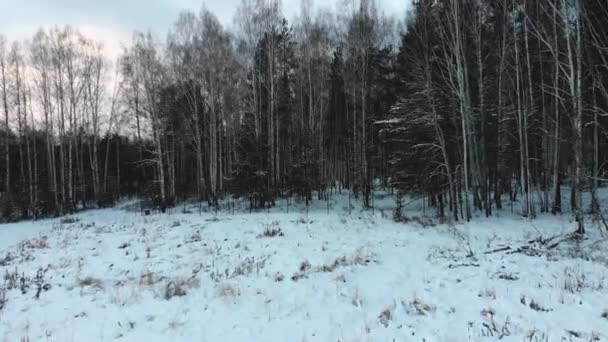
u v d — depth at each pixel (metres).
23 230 20.33
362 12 25.30
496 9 19.86
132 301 7.48
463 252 10.88
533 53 20.45
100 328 6.28
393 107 20.06
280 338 5.68
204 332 5.99
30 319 6.75
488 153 21.14
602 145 20.12
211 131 30.95
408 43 21.73
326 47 30.89
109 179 42.81
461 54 19.31
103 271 9.93
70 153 33.09
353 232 14.80
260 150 25.64
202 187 30.81
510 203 21.83
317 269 9.40
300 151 29.73
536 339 5.13
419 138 20.20
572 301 6.47
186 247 12.55
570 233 12.41
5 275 9.39
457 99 20.03
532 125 20.83
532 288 7.20
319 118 32.38
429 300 6.88
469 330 5.58
